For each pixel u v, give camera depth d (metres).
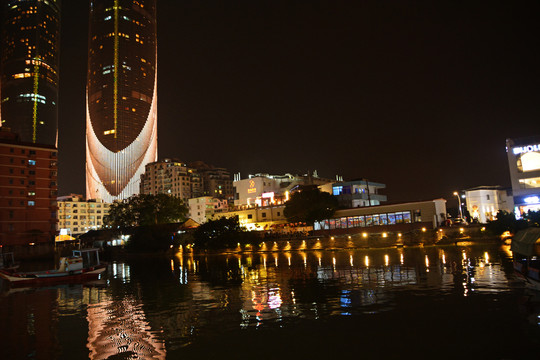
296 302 22.62
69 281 41.78
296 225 87.06
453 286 24.72
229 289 29.16
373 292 24.28
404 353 13.82
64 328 19.86
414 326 16.69
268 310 21.00
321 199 84.88
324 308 20.70
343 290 25.56
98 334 18.25
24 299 30.83
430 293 22.98
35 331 19.47
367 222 80.88
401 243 59.22
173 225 99.69
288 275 35.06
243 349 14.98
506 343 14.23
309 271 37.03
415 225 73.94
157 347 15.75
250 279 34.06
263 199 111.88
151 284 35.66
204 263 56.50
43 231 109.06
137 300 27.06
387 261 41.22
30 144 110.25
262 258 57.97
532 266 24.09
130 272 49.44
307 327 17.38
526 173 74.75
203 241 79.38
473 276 28.02
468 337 15.03
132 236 98.19
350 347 14.63
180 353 14.92
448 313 18.36
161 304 24.88
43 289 36.72
